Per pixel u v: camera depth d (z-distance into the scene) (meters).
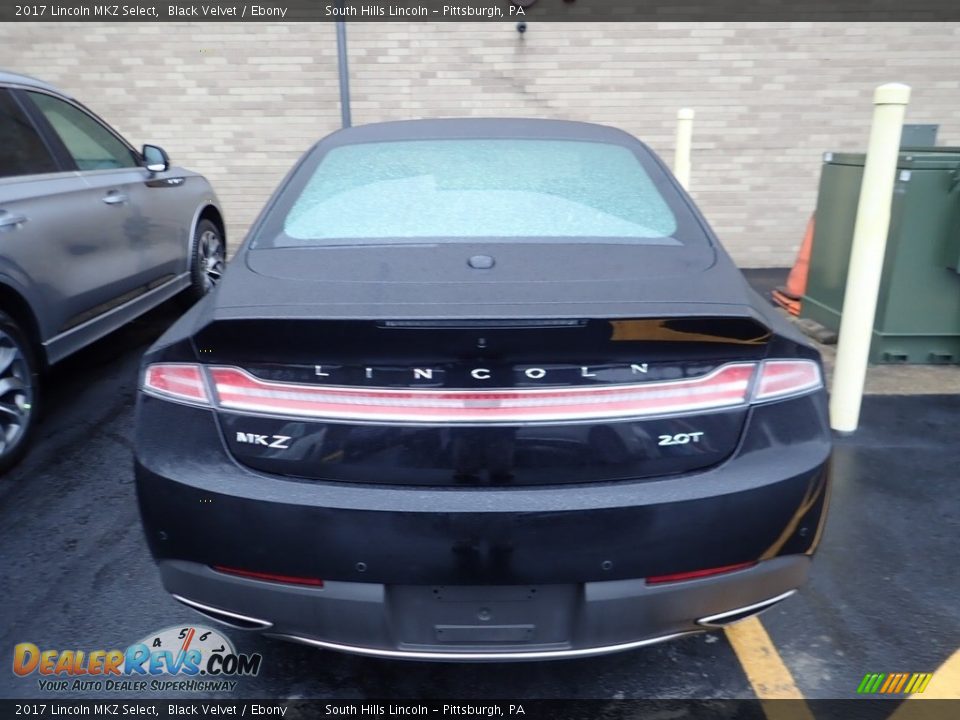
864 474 3.43
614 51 7.15
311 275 2.02
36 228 3.57
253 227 2.41
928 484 3.35
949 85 7.30
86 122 4.40
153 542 1.89
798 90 7.28
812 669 2.30
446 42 7.16
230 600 1.85
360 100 7.35
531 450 1.73
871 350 4.78
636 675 2.30
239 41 7.24
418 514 1.71
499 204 2.44
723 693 2.22
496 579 1.75
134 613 2.57
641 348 1.73
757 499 1.78
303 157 2.82
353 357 1.72
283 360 1.76
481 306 1.76
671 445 1.77
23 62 7.38
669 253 2.19
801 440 1.86
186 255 5.36
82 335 4.02
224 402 1.80
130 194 4.51
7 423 3.48
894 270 4.58
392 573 1.74
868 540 2.94
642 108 7.31
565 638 1.83
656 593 1.78
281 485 1.76
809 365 1.91
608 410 1.75
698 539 1.76
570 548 1.73
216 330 1.73
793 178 7.54
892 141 3.43
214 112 7.46
